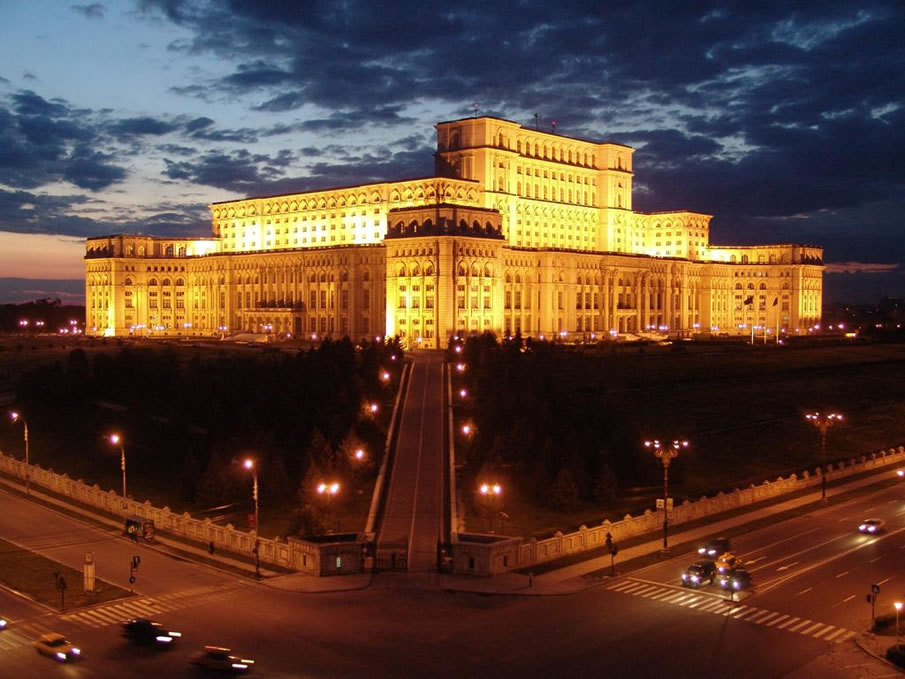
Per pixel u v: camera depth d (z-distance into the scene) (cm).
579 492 11600
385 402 16312
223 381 15638
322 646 7131
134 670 6662
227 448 12681
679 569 9319
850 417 19000
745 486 13200
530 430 12825
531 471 12062
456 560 9012
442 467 12606
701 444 15638
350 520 10538
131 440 15262
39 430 16562
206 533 10256
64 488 12744
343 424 13375
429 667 6725
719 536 10712
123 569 9219
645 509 11450
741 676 6669
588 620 7781
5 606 8119
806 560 9712
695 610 8088
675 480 13112
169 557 9638
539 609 8044
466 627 7575
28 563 9425
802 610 8119
